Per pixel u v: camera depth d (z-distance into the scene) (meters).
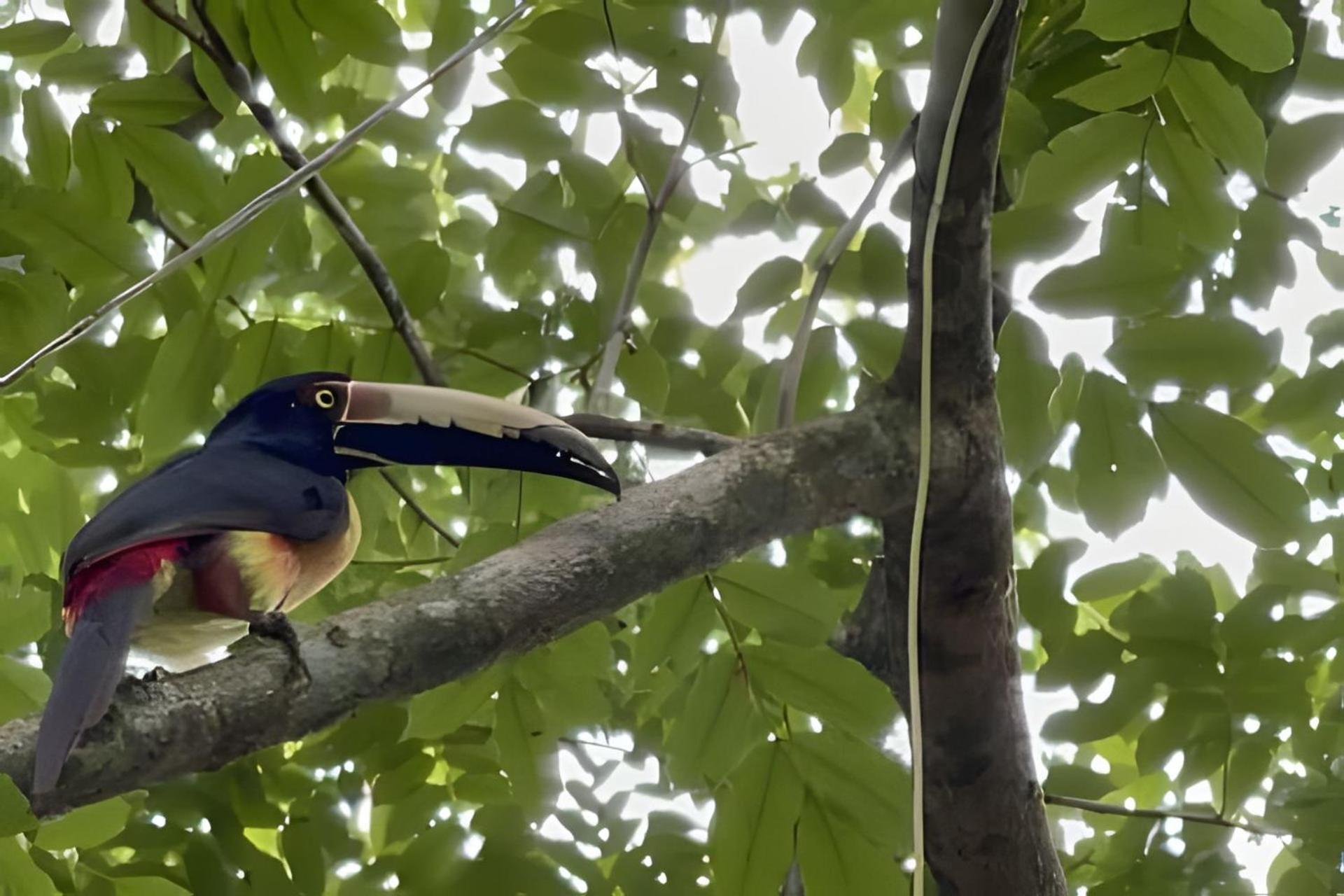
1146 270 2.91
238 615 2.69
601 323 3.70
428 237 3.74
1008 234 2.96
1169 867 3.45
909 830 2.90
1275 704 3.36
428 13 3.81
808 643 2.97
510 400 3.38
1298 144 3.20
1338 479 3.54
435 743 3.69
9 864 2.89
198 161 3.17
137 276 3.24
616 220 3.67
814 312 3.28
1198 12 2.78
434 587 2.35
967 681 2.87
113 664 2.12
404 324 3.46
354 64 3.87
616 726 3.91
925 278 2.44
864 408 2.85
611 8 3.35
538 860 3.49
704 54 3.41
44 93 3.20
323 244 3.90
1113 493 3.01
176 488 2.70
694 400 3.69
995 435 2.80
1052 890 2.97
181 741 2.04
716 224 3.93
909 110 3.36
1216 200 3.04
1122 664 3.41
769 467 2.72
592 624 3.22
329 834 3.65
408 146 3.69
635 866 3.51
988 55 2.38
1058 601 3.44
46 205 3.15
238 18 3.07
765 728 3.02
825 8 3.33
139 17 3.17
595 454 2.89
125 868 3.42
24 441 3.69
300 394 3.08
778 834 2.93
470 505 3.81
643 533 2.53
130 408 3.46
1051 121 3.29
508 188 3.72
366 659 2.21
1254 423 3.60
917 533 2.46
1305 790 3.38
